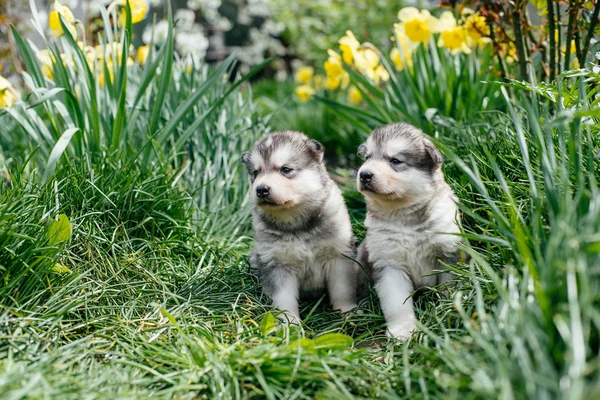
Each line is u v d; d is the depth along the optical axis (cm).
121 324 99
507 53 141
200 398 87
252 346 95
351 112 163
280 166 115
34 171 117
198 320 103
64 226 104
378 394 86
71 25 141
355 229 132
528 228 93
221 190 144
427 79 154
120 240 119
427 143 111
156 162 134
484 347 78
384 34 303
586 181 93
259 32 400
